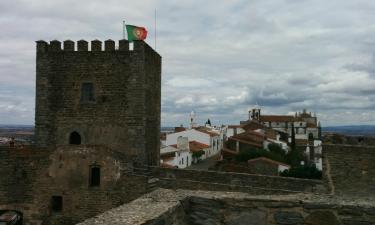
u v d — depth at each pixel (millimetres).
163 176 29250
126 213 8125
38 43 32969
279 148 84625
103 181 28172
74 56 32562
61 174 28797
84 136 32375
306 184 24656
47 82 32938
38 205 29000
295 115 183250
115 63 32062
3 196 28859
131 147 31750
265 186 25766
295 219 8875
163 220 8180
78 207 28516
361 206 8516
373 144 21422
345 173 20234
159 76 37969
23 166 29141
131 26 34312
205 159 89438
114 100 32094
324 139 21719
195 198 9625
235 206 9281
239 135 91312
